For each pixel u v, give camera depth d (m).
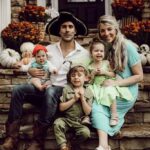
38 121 4.41
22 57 6.73
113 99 4.49
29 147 4.38
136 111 5.05
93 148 4.47
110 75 4.62
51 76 4.76
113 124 4.44
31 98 4.68
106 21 4.66
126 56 4.64
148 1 8.47
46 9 8.38
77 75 4.46
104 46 4.64
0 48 7.61
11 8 8.23
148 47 7.09
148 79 6.23
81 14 10.33
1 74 6.35
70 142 4.42
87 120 4.40
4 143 4.48
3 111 5.05
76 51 4.79
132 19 8.48
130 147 4.53
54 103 4.42
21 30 7.53
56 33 5.00
